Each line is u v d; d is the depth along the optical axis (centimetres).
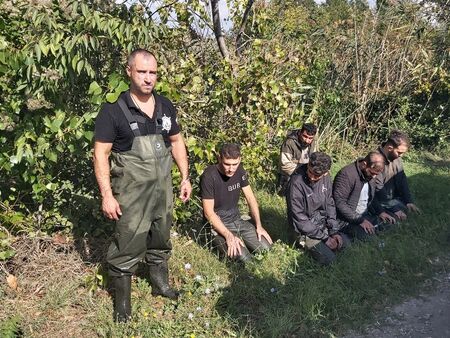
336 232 484
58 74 401
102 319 360
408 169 770
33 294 377
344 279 430
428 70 935
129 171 330
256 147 554
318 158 447
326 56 874
